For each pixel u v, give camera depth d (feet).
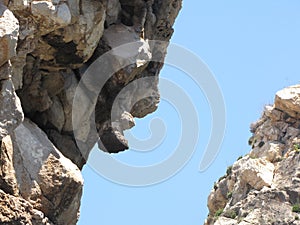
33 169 84.33
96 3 91.15
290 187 467.11
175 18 117.60
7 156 81.41
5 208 79.20
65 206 86.12
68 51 91.71
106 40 99.66
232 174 512.63
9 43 76.74
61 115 95.71
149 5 109.40
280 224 446.60
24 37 84.69
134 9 106.22
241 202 477.36
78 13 89.30
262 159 498.69
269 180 480.64
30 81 91.50
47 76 92.99
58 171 85.05
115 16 103.30
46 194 84.17
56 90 94.22
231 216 472.44
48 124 94.73
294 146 497.87
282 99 514.27
